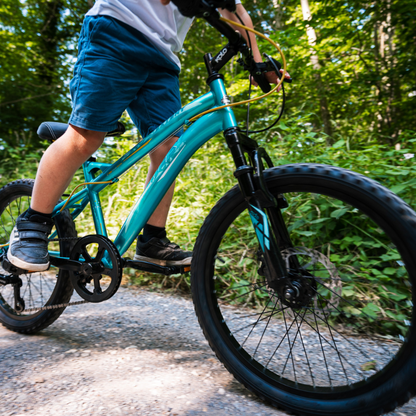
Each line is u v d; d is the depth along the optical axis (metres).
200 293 1.16
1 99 7.41
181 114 1.28
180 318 1.78
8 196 1.83
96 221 1.50
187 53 7.13
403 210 0.89
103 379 1.16
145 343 1.46
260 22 6.98
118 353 1.36
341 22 4.54
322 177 1.00
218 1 0.96
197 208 2.73
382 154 2.46
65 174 1.37
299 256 1.18
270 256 1.04
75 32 8.03
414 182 1.95
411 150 2.43
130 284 2.38
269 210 1.11
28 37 7.66
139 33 1.29
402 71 4.73
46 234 1.46
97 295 1.37
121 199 2.84
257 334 1.47
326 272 1.10
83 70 1.28
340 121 5.24
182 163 1.30
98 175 1.55
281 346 1.37
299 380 1.12
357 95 5.47
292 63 4.75
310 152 2.63
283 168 1.06
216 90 1.22
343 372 1.17
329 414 0.96
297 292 1.02
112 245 1.33
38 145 6.68
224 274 2.04
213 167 3.22
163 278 2.33
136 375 1.19
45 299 1.96
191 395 1.08
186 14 0.96
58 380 1.14
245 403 1.05
